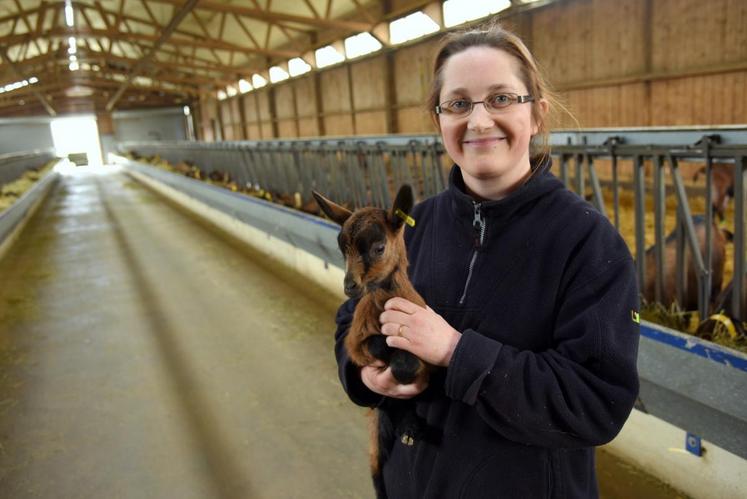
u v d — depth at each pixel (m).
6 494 2.75
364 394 1.45
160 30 22.22
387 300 1.30
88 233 10.39
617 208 3.54
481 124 1.17
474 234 1.28
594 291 1.09
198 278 6.62
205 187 9.95
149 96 42.22
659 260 3.32
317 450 2.99
